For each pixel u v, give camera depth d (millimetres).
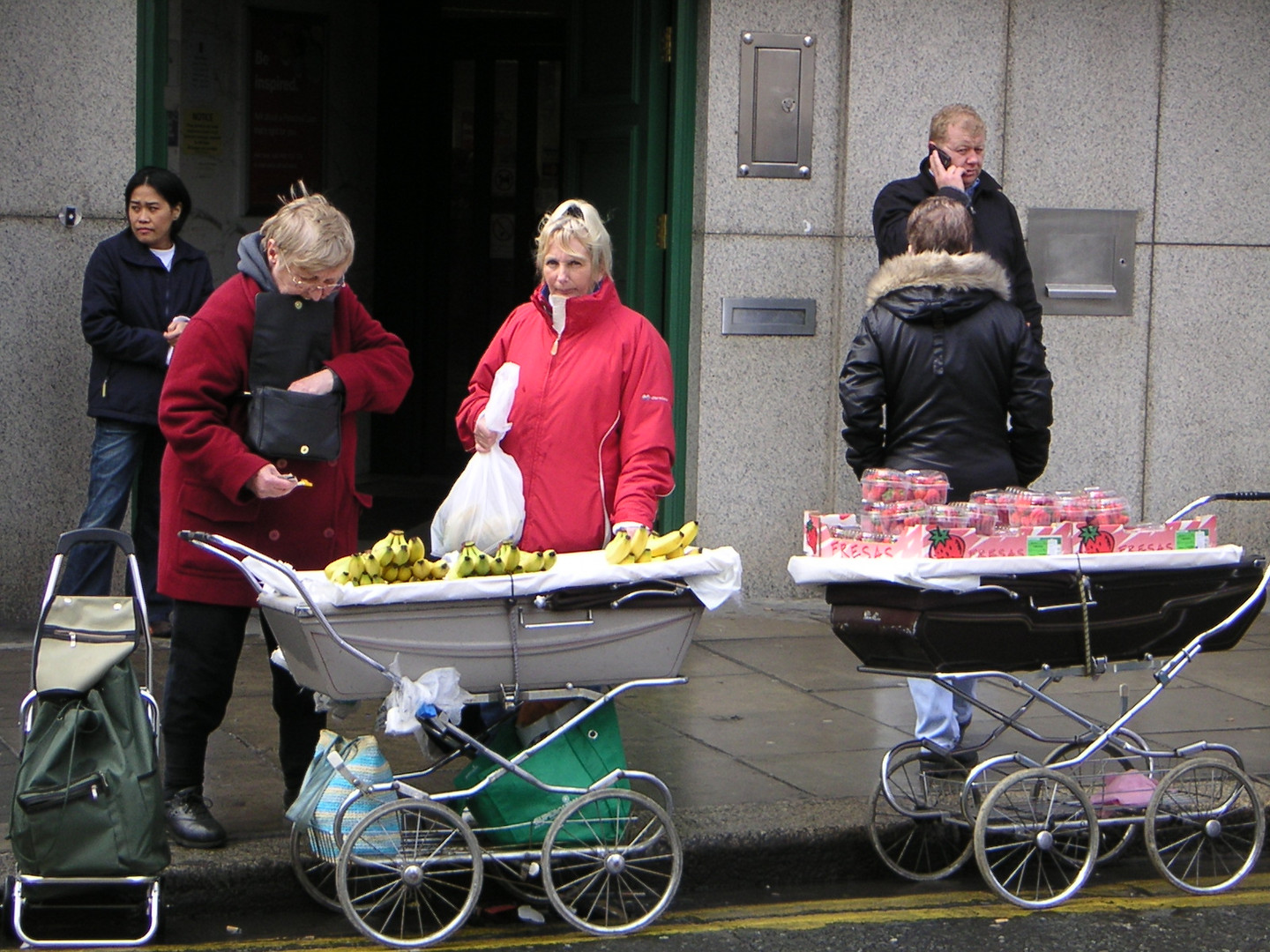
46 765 4578
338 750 4953
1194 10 9094
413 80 11992
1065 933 5023
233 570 5105
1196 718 6945
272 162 11188
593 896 5152
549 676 4812
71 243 7961
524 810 4941
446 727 4754
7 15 7766
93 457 7668
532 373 5312
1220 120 9195
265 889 5125
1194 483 9375
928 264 5910
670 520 8984
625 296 9062
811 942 4926
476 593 4621
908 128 8828
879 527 5223
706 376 8766
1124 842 5492
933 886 5512
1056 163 9062
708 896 5398
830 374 8922
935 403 5914
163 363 7555
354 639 4586
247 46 10898
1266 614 9094
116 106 7961
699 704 7031
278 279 5078
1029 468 6148
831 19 8750
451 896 5168
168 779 5242
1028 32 8938
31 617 8125
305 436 4988
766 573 8969
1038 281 9086
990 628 5066
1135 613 5234
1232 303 9305
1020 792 5551
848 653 7980
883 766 5465
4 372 7941
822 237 8852
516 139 12148
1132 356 9227
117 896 5008
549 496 5262
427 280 12273
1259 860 5785
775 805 5723
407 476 12492
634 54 8867
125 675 4758
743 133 8688
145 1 8000
